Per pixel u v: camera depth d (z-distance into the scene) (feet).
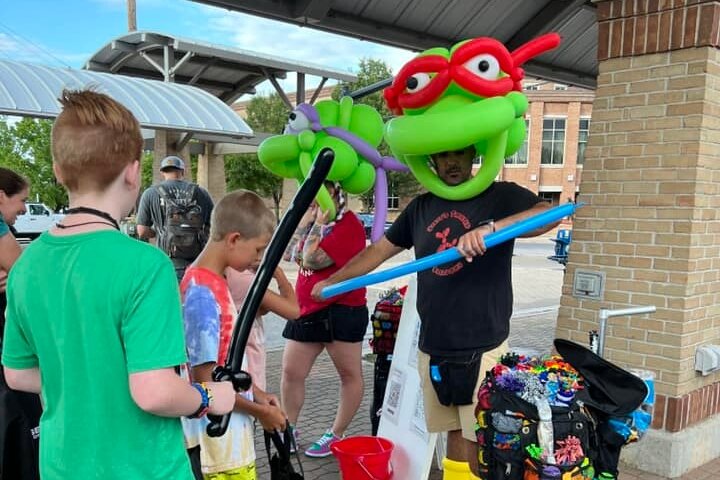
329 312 11.28
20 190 9.51
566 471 5.88
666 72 11.00
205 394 4.78
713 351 11.15
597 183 11.94
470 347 7.60
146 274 4.29
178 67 28.73
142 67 33.01
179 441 4.80
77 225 4.46
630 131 11.47
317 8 12.74
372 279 7.30
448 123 7.13
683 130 10.85
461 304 7.62
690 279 10.94
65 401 4.38
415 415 10.01
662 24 10.94
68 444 4.36
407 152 7.53
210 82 34.32
